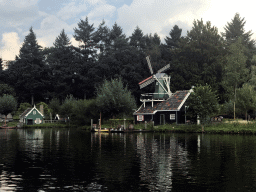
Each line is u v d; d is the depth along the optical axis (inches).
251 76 3245.6
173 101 2479.1
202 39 3759.8
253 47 4667.8
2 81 5290.4
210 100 2004.2
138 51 4790.8
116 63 4416.8
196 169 784.3
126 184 649.0
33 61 5305.1
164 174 731.4
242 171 760.3
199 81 3366.1
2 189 619.2
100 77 4468.5
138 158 949.8
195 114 2005.4
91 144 1357.0
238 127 1930.4
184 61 3690.9
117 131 2169.0
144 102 2603.3
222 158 938.7
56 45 6067.9
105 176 717.3
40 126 3284.9
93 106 2689.5
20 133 2250.2
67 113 3457.2
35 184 654.5
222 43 3713.1
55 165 847.7
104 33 5442.9
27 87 5039.4
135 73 4153.5
